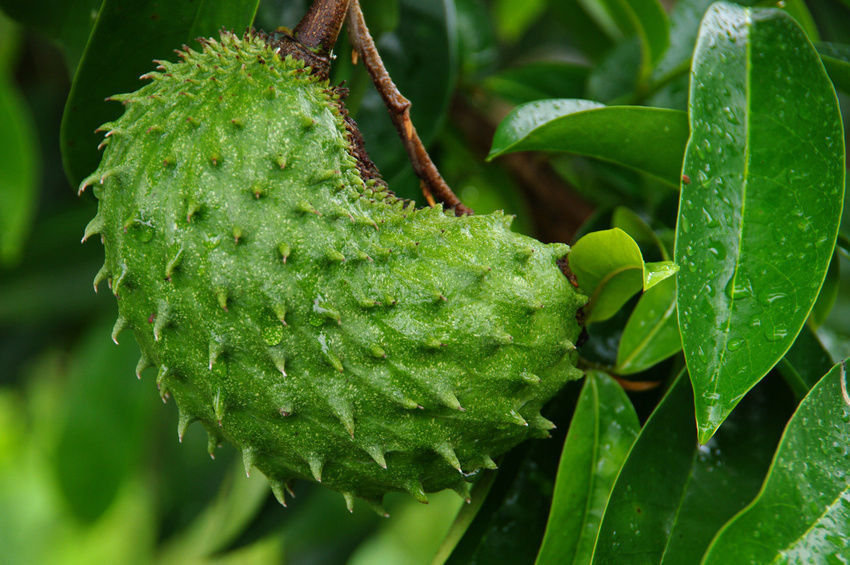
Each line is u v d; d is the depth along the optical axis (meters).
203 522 1.39
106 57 0.99
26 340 1.43
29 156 1.16
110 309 1.31
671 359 1.00
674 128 0.98
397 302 0.92
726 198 0.94
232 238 0.91
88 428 1.27
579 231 1.05
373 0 1.07
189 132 0.92
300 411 0.92
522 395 0.94
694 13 1.13
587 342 1.00
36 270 1.32
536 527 1.00
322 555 1.32
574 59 1.58
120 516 1.97
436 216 0.94
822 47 1.02
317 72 0.95
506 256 0.93
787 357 0.98
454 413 0.93
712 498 0.96
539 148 0.99
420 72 1.10
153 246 0.92
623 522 0.95
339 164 0.93
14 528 2.21
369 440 0.93
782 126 0.95
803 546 0.90
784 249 0.93
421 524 1.75
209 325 0.91
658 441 0.96
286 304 0.91
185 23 0.99
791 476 0.91
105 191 0.93
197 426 1.36
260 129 0.92
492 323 0.92
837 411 0.92
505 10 1.47
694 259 0.92
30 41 1.38
